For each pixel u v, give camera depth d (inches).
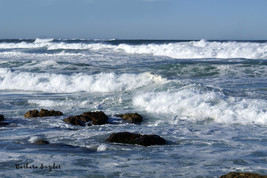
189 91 579.5
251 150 319.3
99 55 1499.8
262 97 557.6
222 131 405.7
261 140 357.4
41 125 458.0
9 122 477.7
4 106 615.5
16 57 1429.6
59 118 502.6
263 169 261.7
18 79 864.9
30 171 260.7
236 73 873.5
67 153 313.6
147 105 571.5
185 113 509.0
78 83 800.3
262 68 907.4
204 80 786.2
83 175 251.8
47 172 258.7
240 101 510.6
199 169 265.1
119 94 693.9
